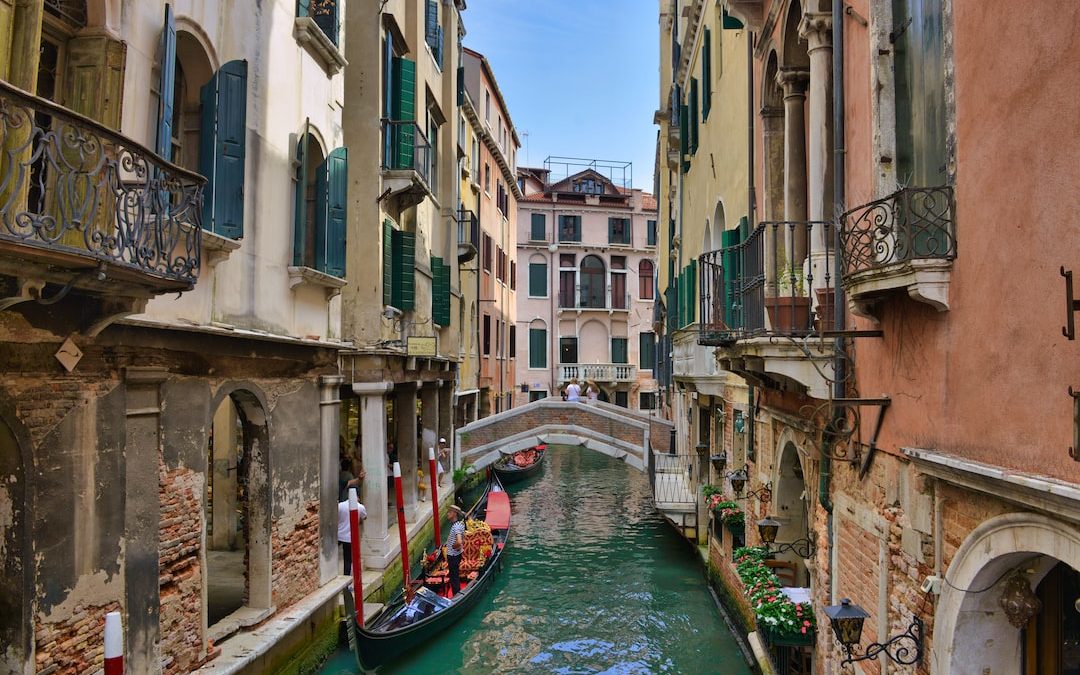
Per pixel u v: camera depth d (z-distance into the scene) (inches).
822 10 243.6
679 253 669.3
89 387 210.7
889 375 190.7
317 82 364.8
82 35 204.2
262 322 306.7
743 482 389.7
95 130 164.7
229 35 280.1
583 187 1606.8
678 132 684.7
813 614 260.2
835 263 217.2
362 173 474.6
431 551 592.7
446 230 726.5
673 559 590.9
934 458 156.8
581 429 831.7
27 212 148.3
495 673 383.9
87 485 209.6
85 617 207.9
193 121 266.4
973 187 147.8
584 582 534.6
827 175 244.2
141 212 183.0
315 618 349.1
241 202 268.4
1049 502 119.7
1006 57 135.3
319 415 364.8
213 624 313.1
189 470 257.8
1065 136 117.2
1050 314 121.5
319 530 361.1
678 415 779.4
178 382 251.8
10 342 183.0
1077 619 145.8
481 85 1039.0
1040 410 124.5
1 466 189.8
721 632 418.0
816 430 253.8
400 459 605.9
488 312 1098.7
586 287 1565.0
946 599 157.9
